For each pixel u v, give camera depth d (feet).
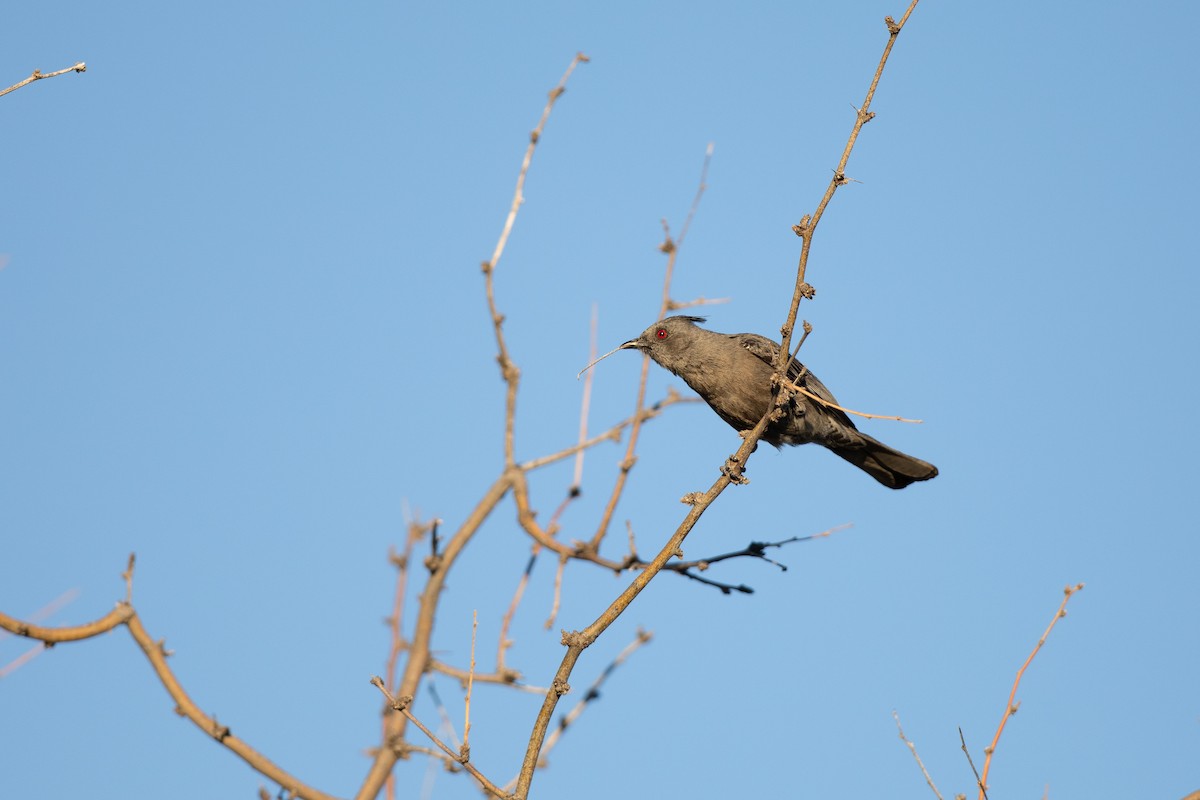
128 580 31.78
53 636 29.63
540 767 31.86
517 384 39.09
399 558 35.76
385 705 32.96
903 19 32.86
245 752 31.07
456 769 30.32
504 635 35.19
